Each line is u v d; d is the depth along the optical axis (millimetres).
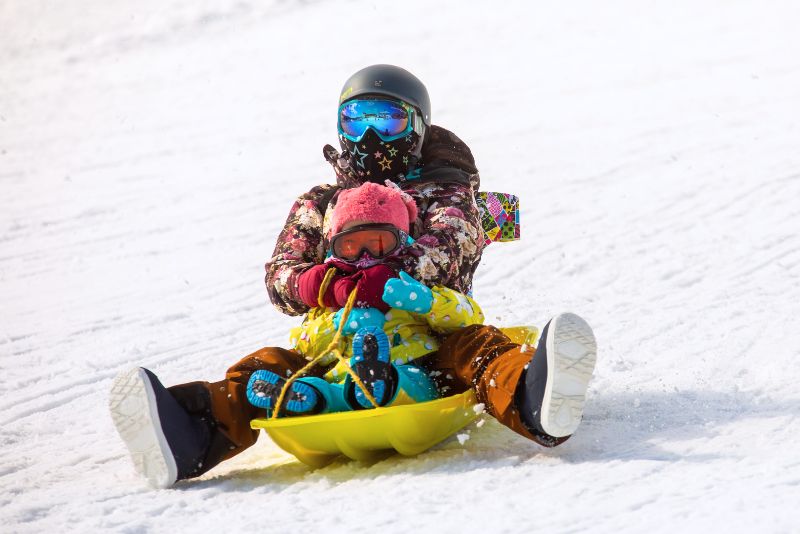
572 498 9352
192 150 44156
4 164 43875
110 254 29422
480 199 15539
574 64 53625
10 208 35969
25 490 11977
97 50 71188
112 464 13344
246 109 51938
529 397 10602
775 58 48594
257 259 27531
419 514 9328
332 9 75500
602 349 16688
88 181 39781
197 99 55594
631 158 34219
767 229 24172
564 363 10195
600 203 29016
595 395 13727
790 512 8352
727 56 50625
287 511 9891
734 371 14406
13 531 9867
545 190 31312
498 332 11984
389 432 11016
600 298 20594
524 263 23938
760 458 10219
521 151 37281
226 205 34156
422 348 12203
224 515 9977
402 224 12523
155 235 31188
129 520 10031
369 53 62281
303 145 43062
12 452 14445
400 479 10672
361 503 9898
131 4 79250
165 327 21969
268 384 11164
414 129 13805
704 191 28719
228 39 70875
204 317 22594
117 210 34781
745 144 33875
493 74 53438
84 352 20406
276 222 31469
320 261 13883
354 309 12234
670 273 21750
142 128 49781
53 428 15680
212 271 26672
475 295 21812
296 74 59094
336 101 51719
